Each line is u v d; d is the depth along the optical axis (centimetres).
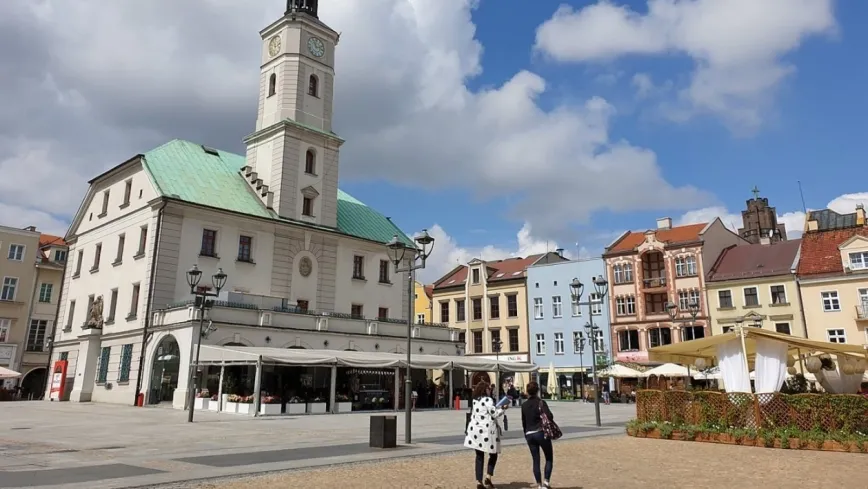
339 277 4972
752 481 1249
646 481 1243
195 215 4175
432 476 1257
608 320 6284
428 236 2055
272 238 4566
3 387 5697
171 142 4816
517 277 6938
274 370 3941
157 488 1095
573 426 2609
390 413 3462
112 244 4550
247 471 1284
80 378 4369
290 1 5247
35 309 6319
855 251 5131
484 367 4300
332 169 5081
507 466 1427
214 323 3600
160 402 3719
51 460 1447
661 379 5544
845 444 1744
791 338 2025
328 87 5169
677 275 5969
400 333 4716
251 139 4984
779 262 5594
